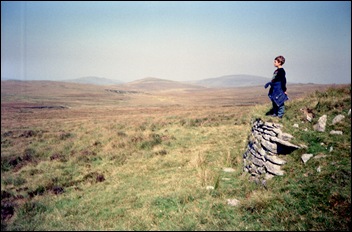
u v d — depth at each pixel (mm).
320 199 5516
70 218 7145
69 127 27797
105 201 8086
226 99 113562
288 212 5453
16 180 10789
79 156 14055
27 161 13891
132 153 14172
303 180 6391
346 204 5113
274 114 9195
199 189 7758
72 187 9961
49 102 90188
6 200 8695
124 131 21828
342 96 9242
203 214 5977
